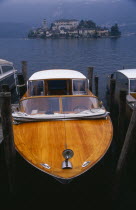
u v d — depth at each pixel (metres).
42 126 8.20
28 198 7.43
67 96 9.14
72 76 11.32
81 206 7.12
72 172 6.25
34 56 49.25
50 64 37.44
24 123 8.51
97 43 99.44
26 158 6.80
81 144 7.29
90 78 15.00
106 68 32.47
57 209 7.02
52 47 78.69
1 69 17.03
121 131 9.77
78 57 46.03
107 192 7.62
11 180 7.47
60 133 7.79
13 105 11.49
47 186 7.86
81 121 8.54
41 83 10.93
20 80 16.56
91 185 7.90
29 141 7.50
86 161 6.60
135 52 54.12
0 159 9.02
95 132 7.96
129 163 8.77
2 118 6.90
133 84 12.49
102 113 8.74
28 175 8.27
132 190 7.70
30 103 8.99
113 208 7.06
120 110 9.59
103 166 8.92
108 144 7.43
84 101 9.14
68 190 7.71
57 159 6.65
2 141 8.74
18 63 38.50
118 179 7.34
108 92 17.17
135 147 8.79
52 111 8.70
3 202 7.33
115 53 52.56
